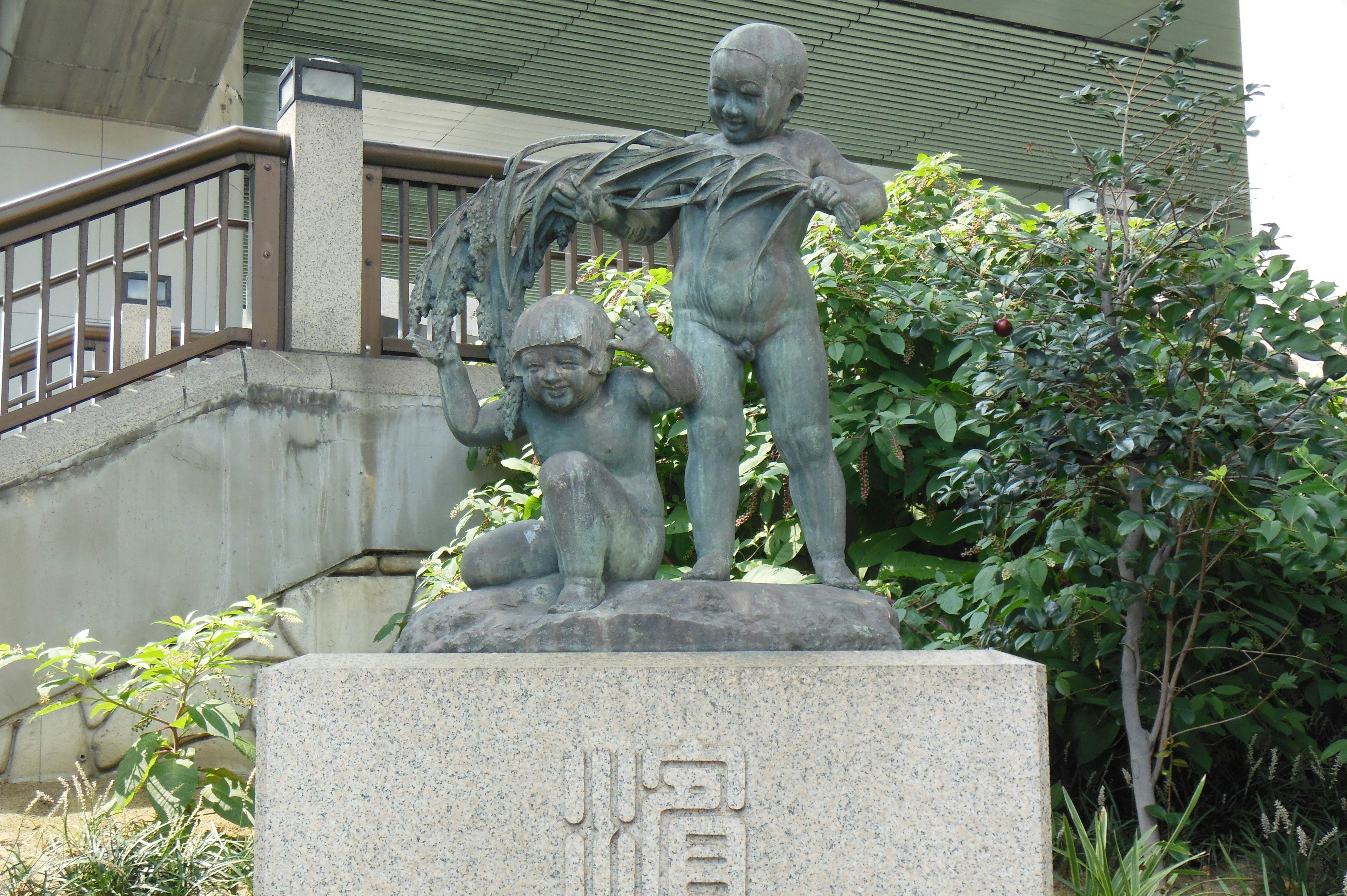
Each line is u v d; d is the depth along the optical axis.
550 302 2.74
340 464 5.28
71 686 4.83
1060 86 11.55
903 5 10.02
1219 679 4.45
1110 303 4.02
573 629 2.62
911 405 4.83
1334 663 4.47
